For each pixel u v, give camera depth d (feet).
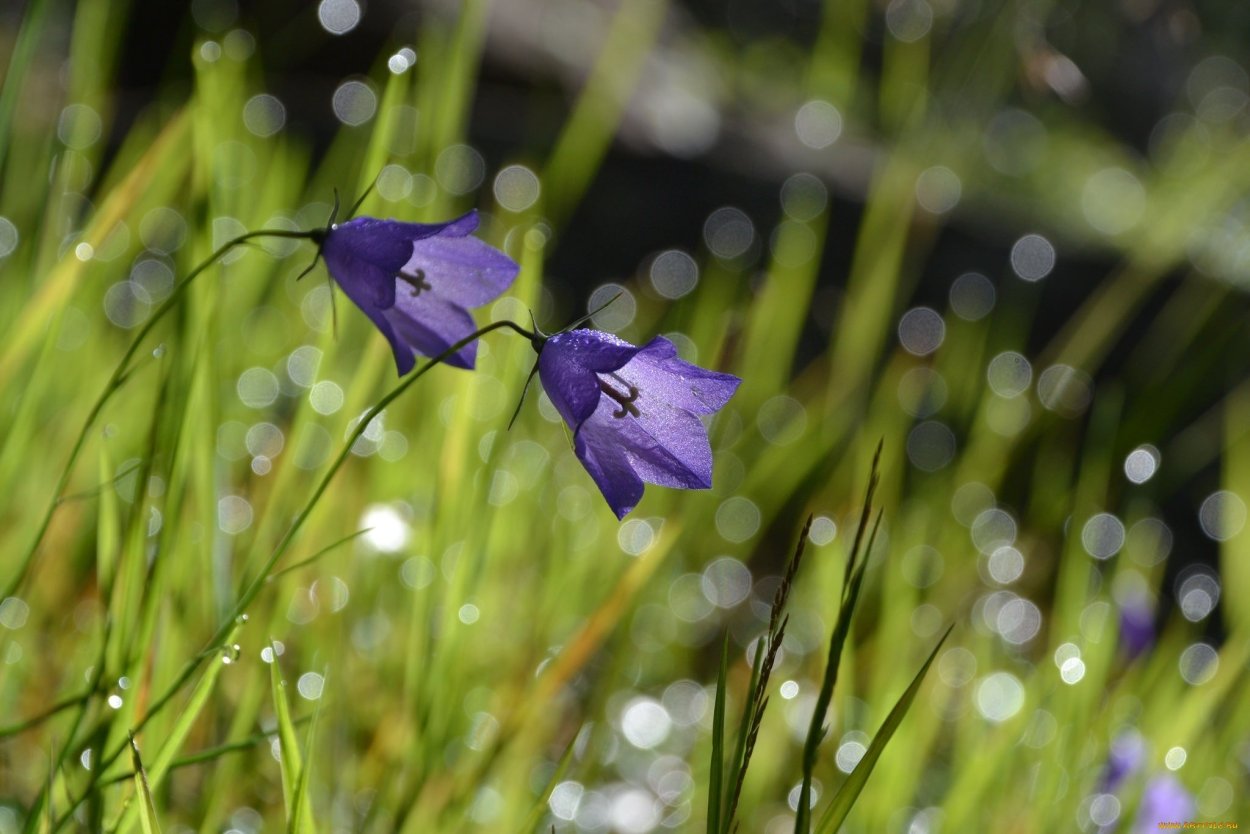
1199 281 3.68
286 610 1.83
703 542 2.51
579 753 2.01
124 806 1.68
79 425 2.01
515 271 1.67
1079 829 1.87
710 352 2.16
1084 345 3.35
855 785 1.59
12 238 2.08
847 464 2.84
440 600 1.92
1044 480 3.16
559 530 2.09
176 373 1.78
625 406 1.63
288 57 3.84
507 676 1.96
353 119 3.59
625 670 2.10
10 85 1.81
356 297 1.65
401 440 2.09
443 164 2.10
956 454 3.09
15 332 1.82
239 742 1.70
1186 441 3.49
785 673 2.21
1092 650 1.92
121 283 2.66
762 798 1.99
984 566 2.73
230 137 2.14
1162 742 1.90
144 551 1.73
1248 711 1.97
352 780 1.88
